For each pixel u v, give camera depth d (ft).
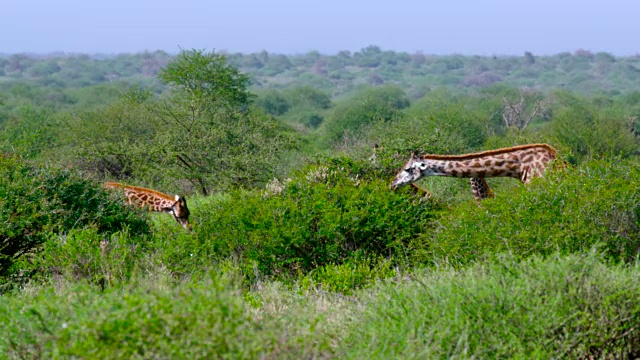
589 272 24.95
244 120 88.53
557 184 35.37
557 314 23.53
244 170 79.97
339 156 52.49
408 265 37.63
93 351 19.42
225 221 40.98
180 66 104.68
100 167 92.99
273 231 39.24
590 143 97.55
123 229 40.52
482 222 35.45
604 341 23.48
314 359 20.92
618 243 32.01
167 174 79.66
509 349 22.93
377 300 27.25
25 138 106.22
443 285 26.25
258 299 31.48
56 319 22.74
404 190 45.96
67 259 35.24
